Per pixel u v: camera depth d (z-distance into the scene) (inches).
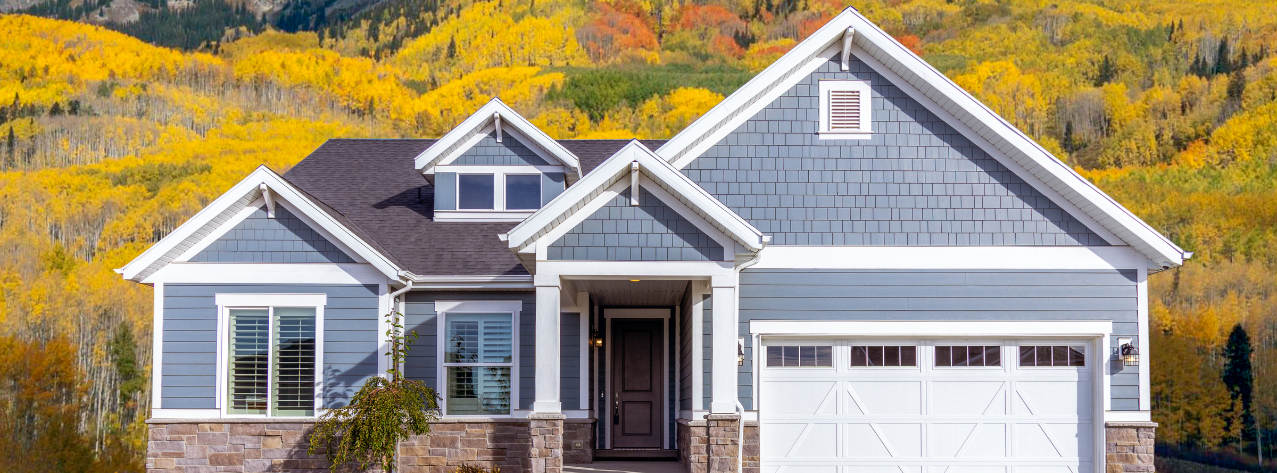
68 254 1929.1
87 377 1838.1
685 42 2289.6
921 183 584.4
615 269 520.1
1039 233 582.2
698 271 521.3
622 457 669.3
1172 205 2018.9
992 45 2310.5
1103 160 2142.0
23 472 1754.4
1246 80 2081.7
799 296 577.6
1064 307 578.9
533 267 557.0
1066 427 581.9
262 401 582.9
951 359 586.2
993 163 586.2
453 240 682.2
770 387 584.7
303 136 2170.3
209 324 581.9
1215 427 1744.6
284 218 589.6
